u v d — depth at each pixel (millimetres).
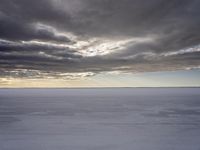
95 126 14305
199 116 18422
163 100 38125
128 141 10625
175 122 15648
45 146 9828
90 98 46812
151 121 16094
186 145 9938
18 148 9516
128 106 27656
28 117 18109
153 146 9820
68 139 10961
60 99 43281
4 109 24406
